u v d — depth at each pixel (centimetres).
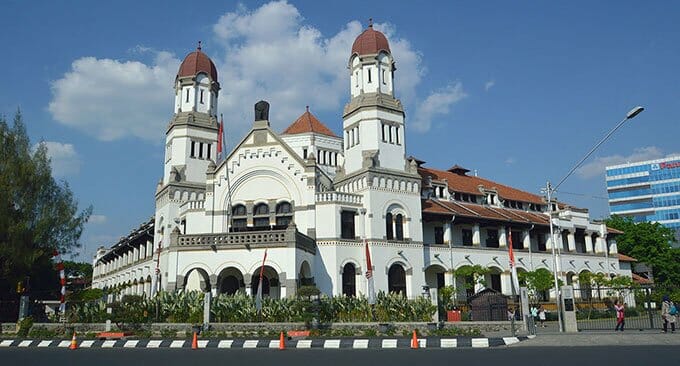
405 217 5178
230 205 5038
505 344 2714
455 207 5909
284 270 4112
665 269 8438
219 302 3531
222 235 4266
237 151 5128
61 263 4319
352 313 3628
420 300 3888
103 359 2283
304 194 4906
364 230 4944
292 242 4141
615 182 16862
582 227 6944
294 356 2305
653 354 2147
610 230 7375
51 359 2305
